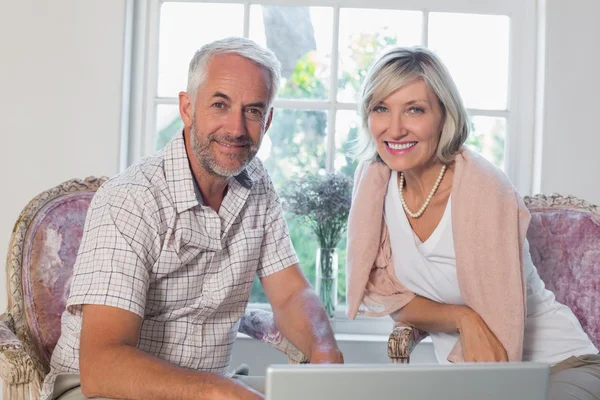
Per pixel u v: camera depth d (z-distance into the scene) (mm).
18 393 1399
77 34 2438
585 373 1517
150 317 1547
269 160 2648
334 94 2627
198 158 1526
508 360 1646
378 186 1840
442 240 1739
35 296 1717
